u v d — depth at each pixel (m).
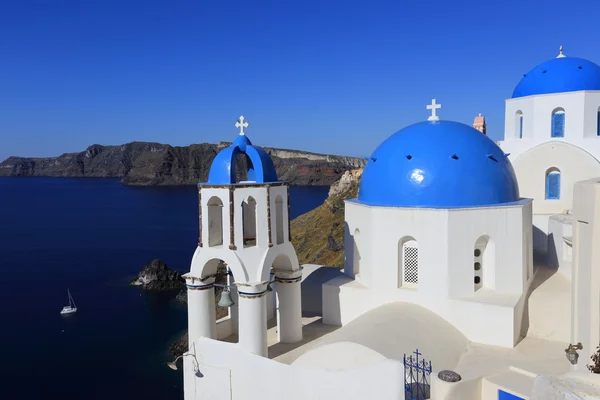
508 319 16.98
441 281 17.95
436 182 18.50
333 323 20.30
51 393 37.72
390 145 20.45
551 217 22.73
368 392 13.76
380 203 19.61
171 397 37.03
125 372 41.38
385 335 15.98
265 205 17.06
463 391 13.15
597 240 13.78
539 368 15.45
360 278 20.41
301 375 14.73
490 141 20.45
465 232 17.88
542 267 22.06
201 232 17.33
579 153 25.80
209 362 17.09
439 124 20.38
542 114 27.50
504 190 19.12
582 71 27.17
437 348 15.97
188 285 17.62
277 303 20.80
